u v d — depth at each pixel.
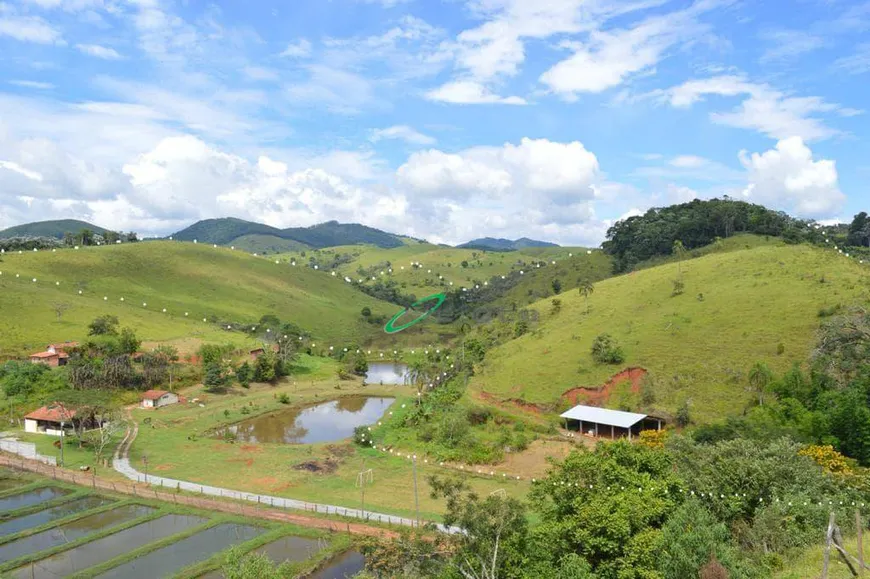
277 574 37.50
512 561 33.59
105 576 46.12
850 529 35.81
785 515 37.03
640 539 33.47
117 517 58.84
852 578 27.89
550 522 37.19
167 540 52.25
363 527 55.81
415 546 37.97
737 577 28.27
